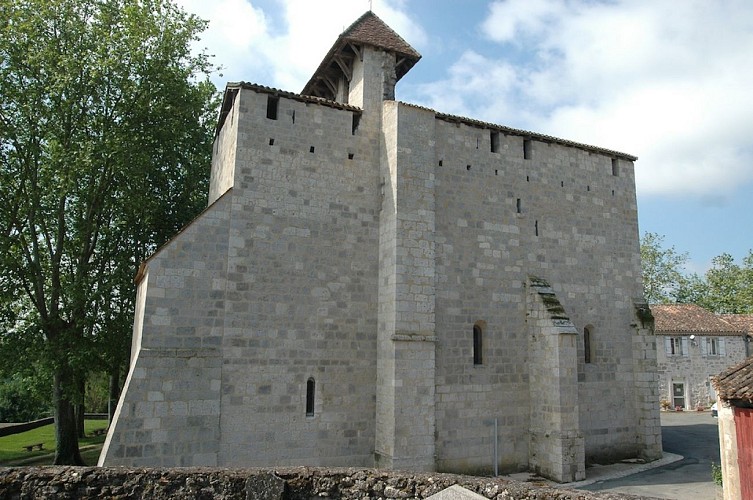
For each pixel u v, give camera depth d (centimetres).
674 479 1819
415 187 1817
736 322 4550
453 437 1802
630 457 2153
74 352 1930
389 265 1764
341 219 1812
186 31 2320
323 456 1645
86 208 2162
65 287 1994
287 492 873
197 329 1535
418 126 1867
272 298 1656
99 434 3281
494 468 1844
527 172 2152
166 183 2450
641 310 2266
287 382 1633
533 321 1995
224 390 1541
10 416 4453
